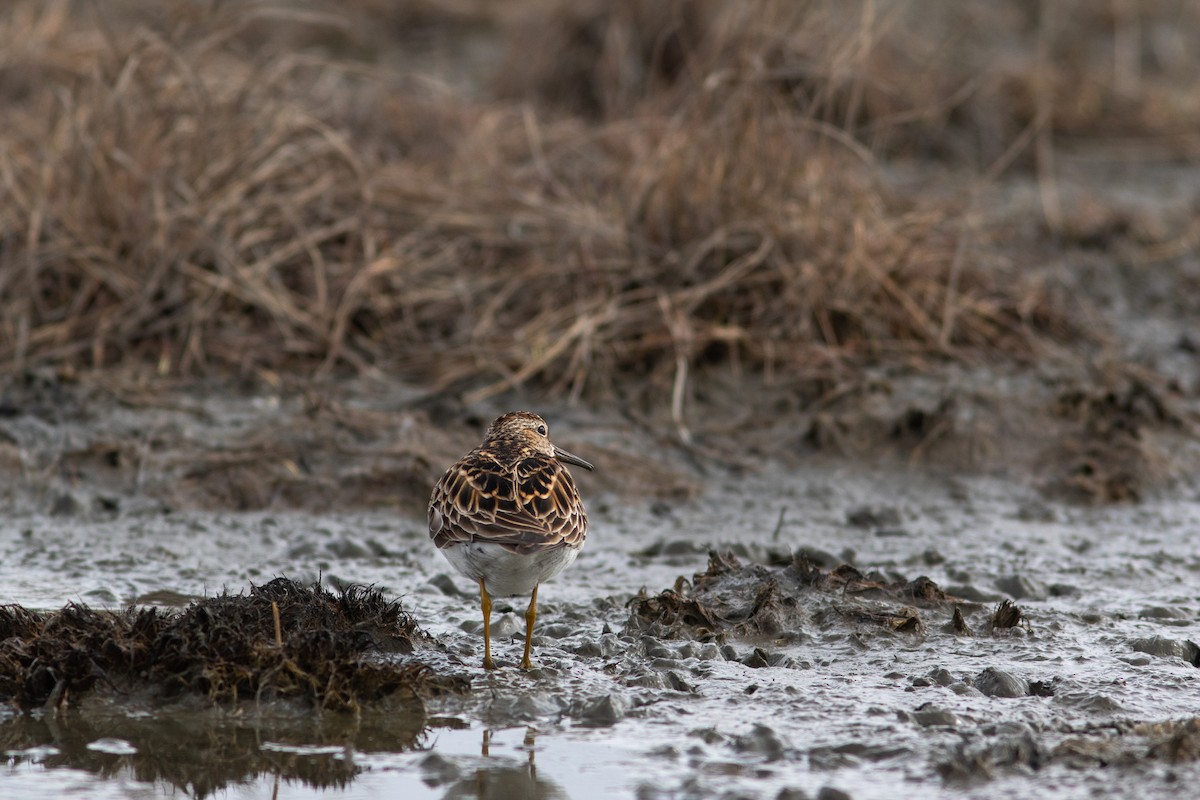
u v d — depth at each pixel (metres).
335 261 15.67
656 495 13.00
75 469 12.67
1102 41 28.34
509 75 22.84
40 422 13.18
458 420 13.70
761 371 14.69
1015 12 28.53
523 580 8.51
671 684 8.52
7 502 12.22
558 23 22.72
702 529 12.24
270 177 15.87
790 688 8.43
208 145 15.43
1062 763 7.30
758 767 7.33
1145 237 19.83
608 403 14.23
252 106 16.77
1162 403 14.59
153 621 8.58
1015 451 13.84
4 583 10.34
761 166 15.62
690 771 7.30
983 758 7.24
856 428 13.91
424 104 19.58
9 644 8.49
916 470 13.58
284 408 13.75
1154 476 13.59
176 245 14.88
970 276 16.36
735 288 15.13
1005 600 9.66
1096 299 17.80
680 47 21.66
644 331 14.79
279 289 14.96
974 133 22.73
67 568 10.77
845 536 12.12
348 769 7.38
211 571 10.84
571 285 15.24
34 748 7.64
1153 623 9.83
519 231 16.05
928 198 18.48
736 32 17.97
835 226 15.48
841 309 15.11
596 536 12.04
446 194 16.36
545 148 18.27
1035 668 8.83
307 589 9.45
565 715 8.08
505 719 8.02
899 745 7.55
